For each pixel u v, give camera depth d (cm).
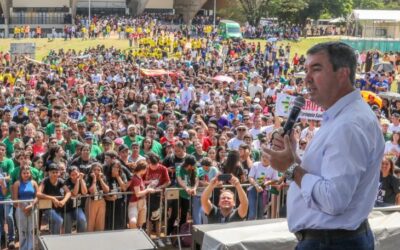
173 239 1083
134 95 2136
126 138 1344
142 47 5391
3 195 1051
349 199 266
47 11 7769
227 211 842
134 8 8625
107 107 1911
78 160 1102
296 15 7712
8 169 1108
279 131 314
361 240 284
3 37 6900
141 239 629
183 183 1066
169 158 1147
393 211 746
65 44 5853
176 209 1083
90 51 4603
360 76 3309
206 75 3197
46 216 1009
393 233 674
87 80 2898
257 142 1433
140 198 1048
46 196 988
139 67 3381
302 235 296
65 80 2873
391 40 5169
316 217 285
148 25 6438
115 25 6488
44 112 1695
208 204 848
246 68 3931
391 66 3872
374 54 4391
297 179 284
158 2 8500
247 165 1176
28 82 2788
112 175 1041
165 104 1944
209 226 697
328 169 271
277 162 289
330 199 264
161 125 1623
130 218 1036
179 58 4831
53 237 624
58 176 1008
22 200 986
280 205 1079
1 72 3284
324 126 289
